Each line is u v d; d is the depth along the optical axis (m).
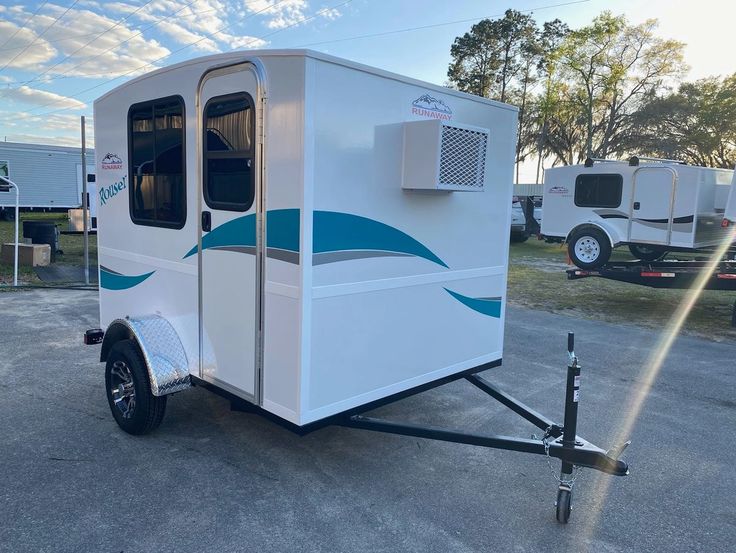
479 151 3.34
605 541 2.74
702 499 3.16
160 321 3.74
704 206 9.68
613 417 4.36
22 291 8.87
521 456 3.62
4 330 6.47
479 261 3.87
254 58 2.87
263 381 3.07
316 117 2.73
